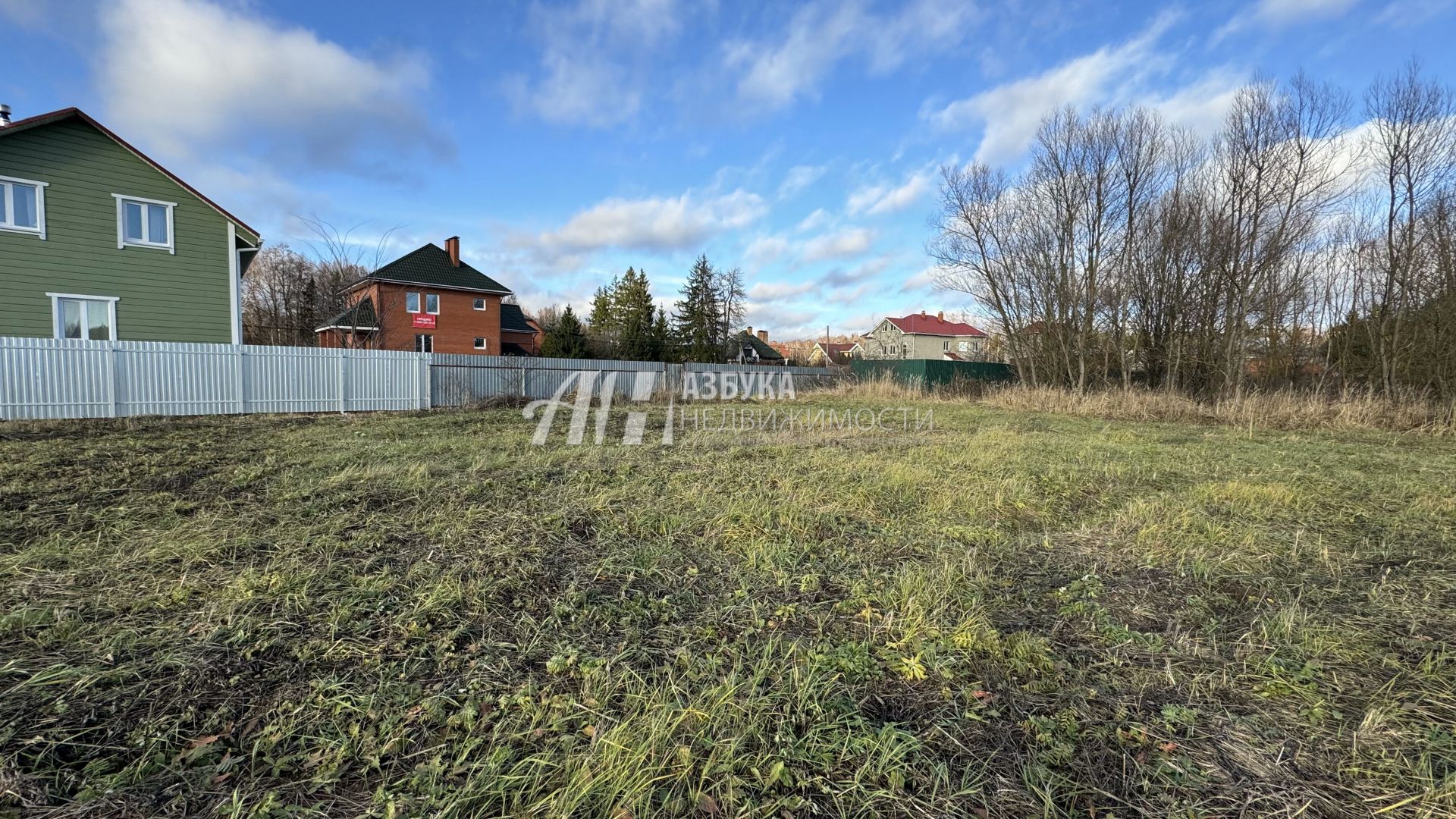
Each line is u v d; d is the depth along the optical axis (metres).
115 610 2.49
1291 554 3.59
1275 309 15.02
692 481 5.26
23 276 10.58
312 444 6.94
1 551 3.14
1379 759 1.73
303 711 1.85
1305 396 13.02
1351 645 2.45
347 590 2.75
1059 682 2.15
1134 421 12.72
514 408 12.77
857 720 1.87
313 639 2.28
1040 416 13.31
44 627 2.32
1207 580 3.21
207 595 2.67
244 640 2.27
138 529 3.56
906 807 1.53
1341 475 6.17
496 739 1.74
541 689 2.02
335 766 1.62
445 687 2.01
